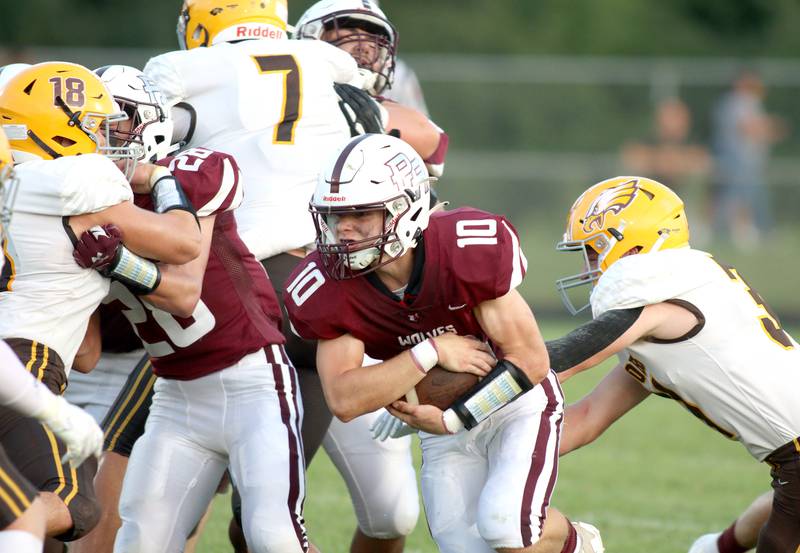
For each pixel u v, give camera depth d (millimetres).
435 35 69438
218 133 16062
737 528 15555
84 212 12797
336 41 18266
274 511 13039
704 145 51969
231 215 14469
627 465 23750
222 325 13805
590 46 72188
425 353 12531
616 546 17781
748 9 75750
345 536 18094
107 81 14055
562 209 51750
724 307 13992
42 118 13133
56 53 52156
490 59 67938
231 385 13773
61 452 12406
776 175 51281
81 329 13227
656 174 51750
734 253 50000
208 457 13945
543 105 52562
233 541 16250
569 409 15188
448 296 12570
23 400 10664
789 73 52312
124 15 66750
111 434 14891
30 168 12844
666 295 13820
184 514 13750
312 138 16219
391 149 12312
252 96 16078
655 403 31094
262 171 15852
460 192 52125
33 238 12766
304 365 15383
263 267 15352
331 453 15734
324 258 12484
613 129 52406
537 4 72125
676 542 18078
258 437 13422
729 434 14562
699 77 52188
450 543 13469
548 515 13180
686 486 22000
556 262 49562
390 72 18906
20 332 12719
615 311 13812
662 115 51969
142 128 14188
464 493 13570
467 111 52719
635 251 14844
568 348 13578
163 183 13734
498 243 12492
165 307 13352
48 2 66438
